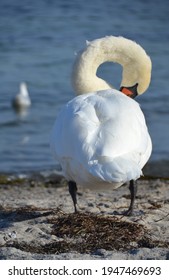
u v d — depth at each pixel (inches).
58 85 1390.3
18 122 1159.0
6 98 1311.5
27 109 1240.2
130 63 550.9
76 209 466.9
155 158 893.8
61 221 436.5
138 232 417.1
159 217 464.1
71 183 465.7
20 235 421.4
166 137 1005.8
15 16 2084.2
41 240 408.8
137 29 1962.4
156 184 682.8
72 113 433.7
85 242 402.6
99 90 497.4
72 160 422.0
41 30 1907.0
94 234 414.3
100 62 542.9
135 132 424.8
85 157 403.5
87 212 477.4
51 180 772.0
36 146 1003.9
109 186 437.4
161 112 1164.5
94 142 408.5
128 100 452.4
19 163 897.5
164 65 1536.7
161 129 1057.5
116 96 452.1
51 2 2276.1
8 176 806.5
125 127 419.8
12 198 607.8
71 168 430.9
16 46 1723.7
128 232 414.9
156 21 2071.9
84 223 427.8
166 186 669.9
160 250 382.3
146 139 436.5
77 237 415.5
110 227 423.8
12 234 420.8
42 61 1579.7
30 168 866.1
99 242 401.4
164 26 2004.2
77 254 380.2
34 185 741.3
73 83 537.0
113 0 2349.9
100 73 1471.5
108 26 1994.3
